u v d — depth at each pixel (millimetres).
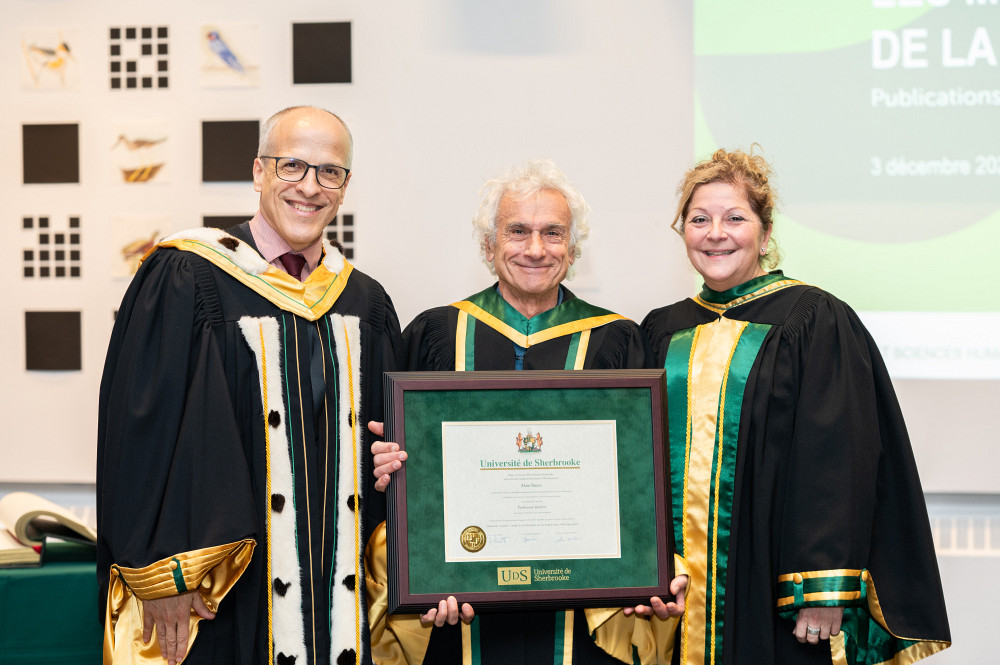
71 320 3529
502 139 3439
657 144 3410
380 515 2180
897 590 2250
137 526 1861
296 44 3455
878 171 3340
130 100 3504
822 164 3359
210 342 1950
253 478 1974
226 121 3475
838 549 2039
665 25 3402
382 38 3451
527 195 2229
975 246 3318
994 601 3344
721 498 2219
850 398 2156
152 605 1871
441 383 2023
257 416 1981
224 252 2043
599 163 3426
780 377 2230
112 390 1964
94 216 3516
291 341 2027
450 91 3441
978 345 3322
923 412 3350
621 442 2057
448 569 1972
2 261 3549
